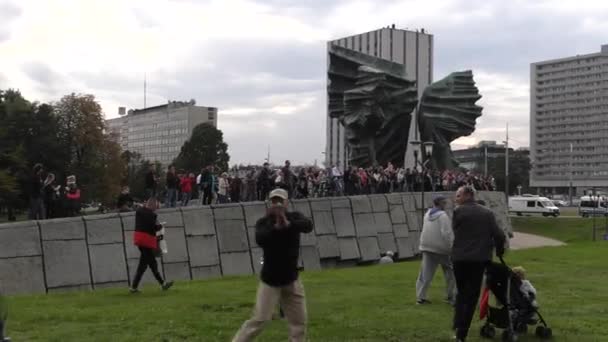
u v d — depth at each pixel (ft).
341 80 174.60
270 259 27.55
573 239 191.01
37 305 47.67
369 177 121.39
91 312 43.73
